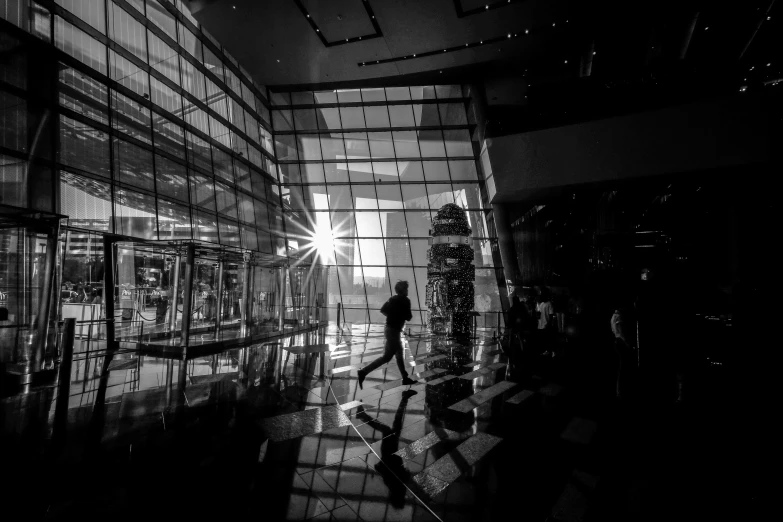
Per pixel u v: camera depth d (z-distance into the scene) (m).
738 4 12.88
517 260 21.45
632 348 6.58
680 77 13.95
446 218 15.03
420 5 14.70
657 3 14.10
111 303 10.28
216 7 14.86
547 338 11.72
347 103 23.69
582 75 19.11
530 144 16.50
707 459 3.88
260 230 20.84
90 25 11.58
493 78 20.78
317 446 4.10
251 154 21.30
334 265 23.97
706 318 7.78
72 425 4.44
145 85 13.71
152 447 3.90
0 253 8.66
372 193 23.89
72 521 2.60
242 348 10.91
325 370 8.12
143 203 12.73
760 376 6.21
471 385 7.00
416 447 4.19
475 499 3.13
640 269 11.66
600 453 4.05
